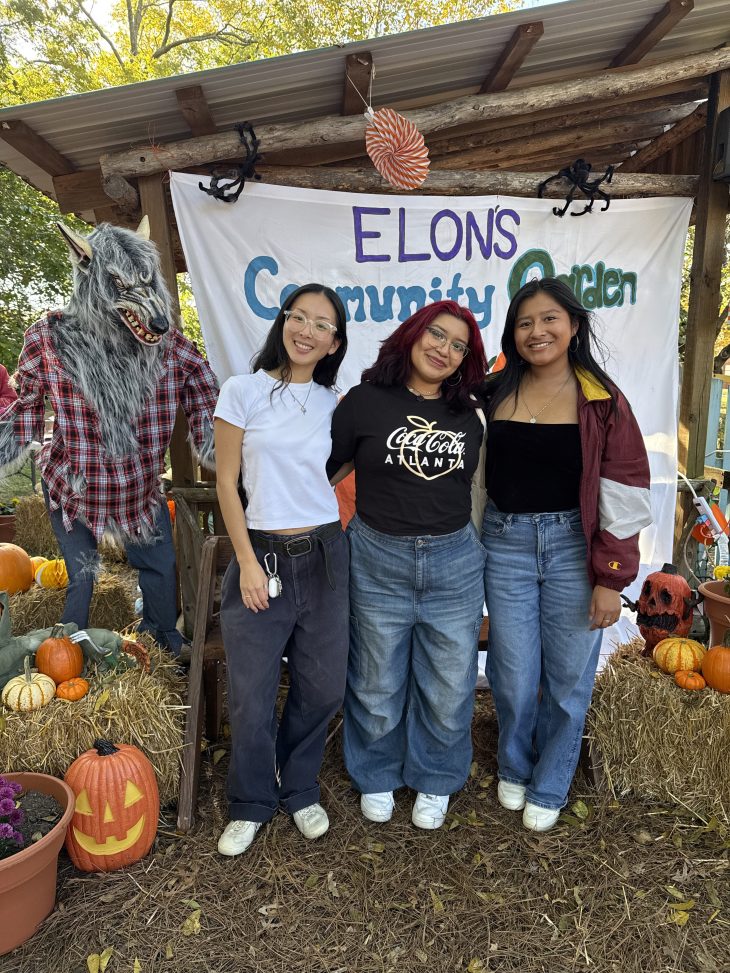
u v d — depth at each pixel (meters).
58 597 3.52
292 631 2.12
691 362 3.79
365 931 1.88
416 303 3.40
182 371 2.81
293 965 1.77
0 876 1.67
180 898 1.98
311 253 3.24
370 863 2.13
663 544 3.77
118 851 2.07
